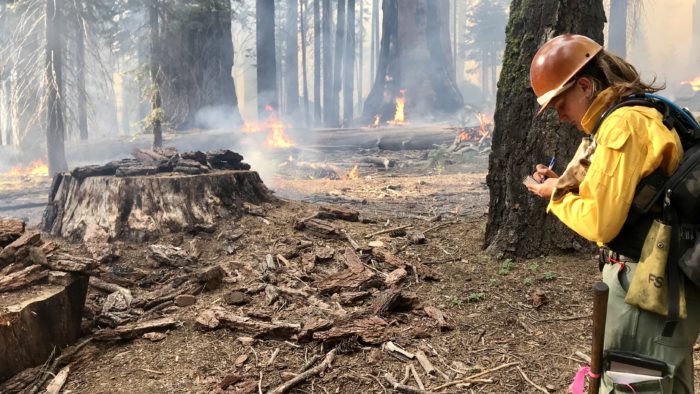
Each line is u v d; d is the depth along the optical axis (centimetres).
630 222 164
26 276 319
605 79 174
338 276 424
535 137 459
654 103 167
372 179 1231
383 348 321
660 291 160
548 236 462
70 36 1478
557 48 177
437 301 392
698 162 155
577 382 188
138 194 515
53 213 541
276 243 505
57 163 1391
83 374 299
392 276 427
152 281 432
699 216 158
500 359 310
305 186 1113
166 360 313
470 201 869
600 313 169
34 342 295
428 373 294
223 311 359
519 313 369
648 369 170
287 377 293
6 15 1609
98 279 424
